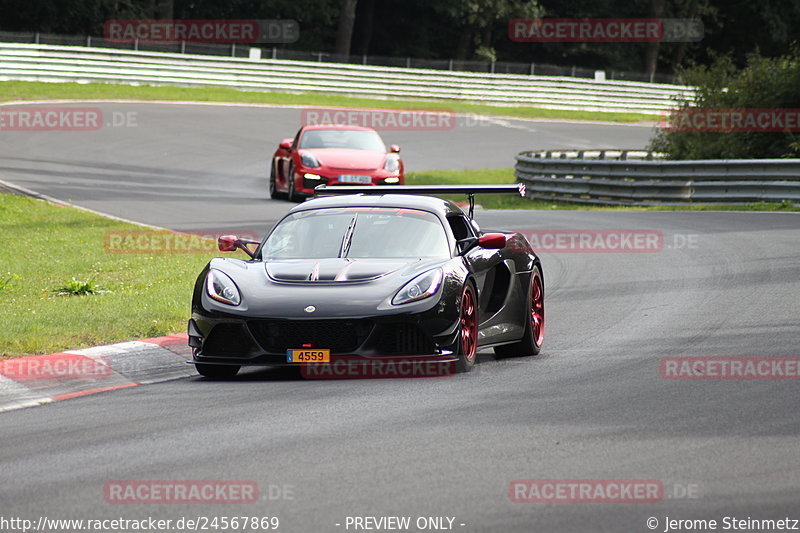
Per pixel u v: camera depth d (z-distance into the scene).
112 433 22.23
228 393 26.66
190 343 29.06
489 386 26.72
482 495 17.20
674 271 49.31
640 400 24.59
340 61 183.12
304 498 17.17
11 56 156.00
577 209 86.62
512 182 110.50
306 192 82.00
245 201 85.44
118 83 163.50
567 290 45.53
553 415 23.05
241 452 20.25
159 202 82.19
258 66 171.50
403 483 17.92
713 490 17.39
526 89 186.62
